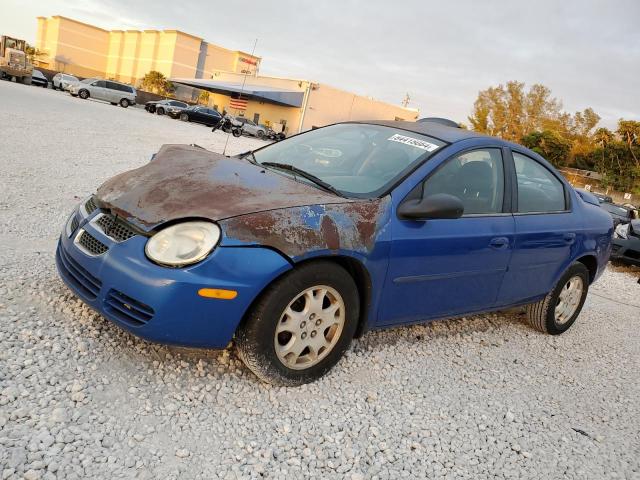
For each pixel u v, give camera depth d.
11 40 39.91
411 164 3.36
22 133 10.78
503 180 3.84
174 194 2.75
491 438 2.88
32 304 3.09
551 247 4.17
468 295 3.68
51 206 5.61
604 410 3.54
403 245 3.07
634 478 2.81
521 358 4.10
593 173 48.09
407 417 2.90
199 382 2.73
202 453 2.25
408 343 3.85
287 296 2.64
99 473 1.99
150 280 2.42
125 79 92.69
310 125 43.84
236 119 33.28
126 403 2.44
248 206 2.65
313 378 2.93
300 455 2.39
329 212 2.82
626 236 10.06
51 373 2.49
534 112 64.81
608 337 5.15
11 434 2.06
